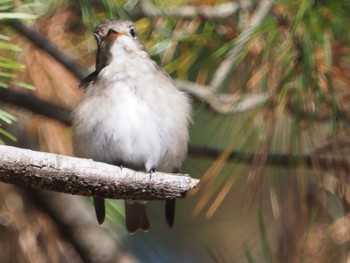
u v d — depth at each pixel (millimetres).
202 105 9164
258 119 8031
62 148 9305
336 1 7809
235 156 8312
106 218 9703
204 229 12148
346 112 8164
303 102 7797
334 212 8445
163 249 12070
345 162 8086
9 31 8992
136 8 9266
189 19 9109
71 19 9312
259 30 8102
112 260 10070
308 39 7695
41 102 9164
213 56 8578
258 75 8148
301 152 7934
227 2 8914
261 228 7914
